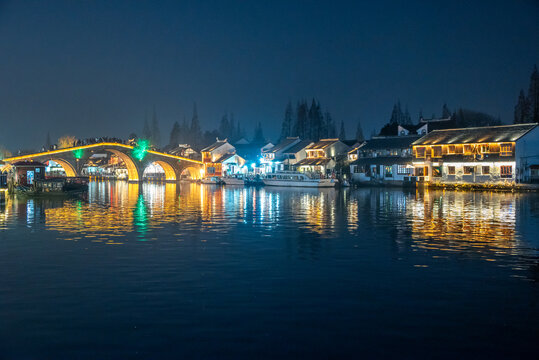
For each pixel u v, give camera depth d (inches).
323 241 1088.2
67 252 960.3
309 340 523.2
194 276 770.2
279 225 1365.7
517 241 1082.7
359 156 3912.4
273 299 652.7
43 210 1819.6
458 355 490.3
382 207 1903.3
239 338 528.7
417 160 3415.4
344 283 729.0
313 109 6087.6
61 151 4645.7
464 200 2222.0
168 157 5103.3
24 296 667.4
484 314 595.5
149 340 524.7
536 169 2962.6
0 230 1267.2
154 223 1418.6
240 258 904.9
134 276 771.4
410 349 502.3
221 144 5349.4
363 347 506.9
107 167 6865.2
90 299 653.9
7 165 2960.1
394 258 903.1
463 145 3191.4
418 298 656.4
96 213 1711.4
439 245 1035.3
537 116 4119.1
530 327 555.8
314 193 2888.8
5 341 523.5
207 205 2058.3
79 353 496.7
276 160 4596.5
